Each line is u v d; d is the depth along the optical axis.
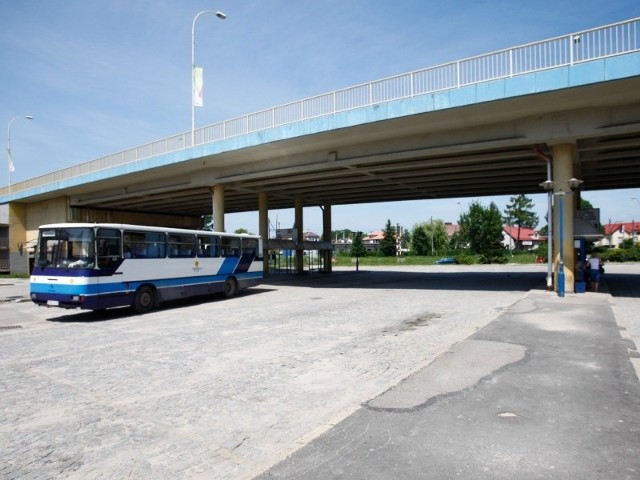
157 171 28.78
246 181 28.78
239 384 6.98
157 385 7.05
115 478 4.09
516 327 10.56
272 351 9.27
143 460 4.46
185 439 4.96
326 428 4.96
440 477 3.84
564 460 4.11
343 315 14.47
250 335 11.19
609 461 4.07
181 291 18.03
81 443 4.91
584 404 5.51
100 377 7.60
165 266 17.27
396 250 94.12
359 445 4.51
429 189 32.38
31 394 6.72
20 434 5.20
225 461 4.41
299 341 10.27
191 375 7.59
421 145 20.06
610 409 5.34
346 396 6.30
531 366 7.22
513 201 107.06
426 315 13.95
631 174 26.19
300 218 39.28
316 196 37.41
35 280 14.74
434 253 88.06
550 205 18.73
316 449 4.45
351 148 22.12
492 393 5.97
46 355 9.46
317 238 119.81
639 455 4.18
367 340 10.20
